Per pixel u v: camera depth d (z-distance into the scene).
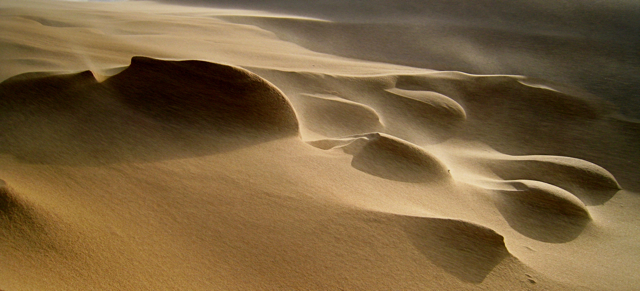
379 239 2.88
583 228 3.95
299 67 8.89
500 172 5.28
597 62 10.98
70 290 2.15
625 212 4.63
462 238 2.99
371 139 4.21
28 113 3.79
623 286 3.05
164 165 3.40
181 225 2.76
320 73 7.20
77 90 4.14
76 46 7.61
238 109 4.19
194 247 2.60
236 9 23.59
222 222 2.84
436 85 7.69
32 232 2.43
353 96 6.84
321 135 5.37
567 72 10.40
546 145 6.55
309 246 2.74
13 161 3.15
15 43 6.61
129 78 4.36
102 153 3.43
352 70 9.15
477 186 4.16
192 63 4.36
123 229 2.64
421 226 3.03
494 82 7.88
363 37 14.63
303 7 22.27
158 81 4.30
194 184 3.20
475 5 17.42
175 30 13.11
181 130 3.92
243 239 2.72
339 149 4.11
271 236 2.78
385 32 15.11
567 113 7.34
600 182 5.04
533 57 11.90
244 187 3.24
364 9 19.80
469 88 7.74
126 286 2.25
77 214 2.67
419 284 2.62
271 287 2.42
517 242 3.48
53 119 3.77
